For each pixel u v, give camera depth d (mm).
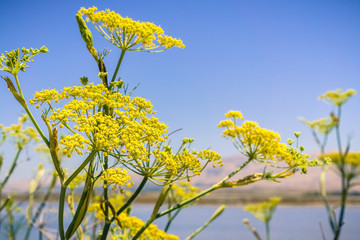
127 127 265
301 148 315
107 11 301
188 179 285
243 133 312
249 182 304
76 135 245
